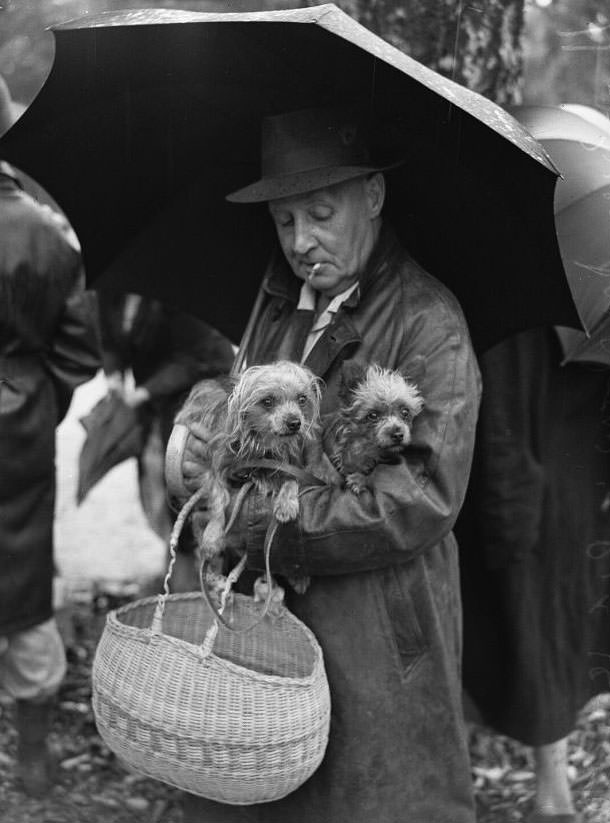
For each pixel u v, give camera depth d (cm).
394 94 267
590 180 312
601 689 365
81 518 665
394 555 252
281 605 265
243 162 321
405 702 266
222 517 254
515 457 332
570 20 397
